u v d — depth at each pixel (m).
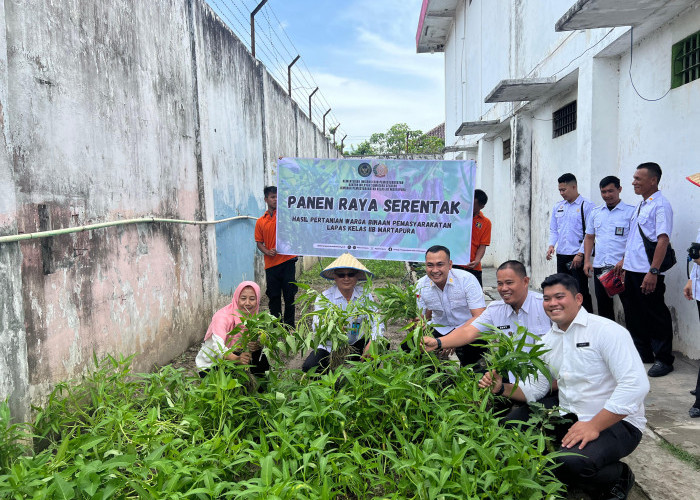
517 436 2.55
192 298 6.05
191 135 6.17
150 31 5.13
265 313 3.23
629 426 2.82
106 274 4.13
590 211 5.96
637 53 5.59
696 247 3.79
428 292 4.17
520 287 3.39
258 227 6.41
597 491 2.83
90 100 3.99
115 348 4.24
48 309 3.37
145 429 2.64
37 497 1.93
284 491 2.08
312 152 15.09
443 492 2.21
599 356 2.81
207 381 3.00
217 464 2.47
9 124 3.03
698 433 3.45
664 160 5.13
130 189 4.62
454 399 2.86
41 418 3.00
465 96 14.20
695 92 4.62
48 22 3.47
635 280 4.71
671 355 4.56
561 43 6.94
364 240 5.20
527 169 9.23
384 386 2.83
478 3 12.23
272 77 10.14
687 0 4.49
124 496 2.17
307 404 2.80
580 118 6.39
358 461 2.38
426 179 5.05
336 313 3.36
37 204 3.31
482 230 5.98
